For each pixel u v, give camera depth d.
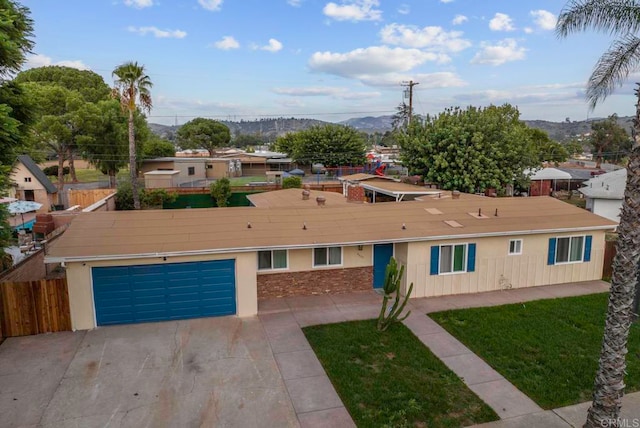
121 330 12.49
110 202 32.09
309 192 25.62
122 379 9.86
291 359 10.88
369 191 31.19
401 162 34.19
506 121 33.22
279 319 13.38
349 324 13.02
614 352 7.91
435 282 15.72
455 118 31.80
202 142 92.94
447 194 24.95
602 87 10.26
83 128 43.25
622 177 30.66
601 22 9.96
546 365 10.64
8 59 11.60
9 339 11.86
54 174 53.97
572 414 8.73
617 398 7.94
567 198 40.88
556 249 17.06
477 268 16.14
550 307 14.52
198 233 14.23
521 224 16.70
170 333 12.31
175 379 9.90
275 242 13.84
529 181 32.59
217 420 8.46
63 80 57.47
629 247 7.79
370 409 8.82
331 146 58.84
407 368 10.46
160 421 8.40
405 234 15.26
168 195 36.47
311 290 15.49
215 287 13.46
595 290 16.50
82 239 13.23
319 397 9.24
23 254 19.98
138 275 12.82
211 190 37.94
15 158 12.56
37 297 12.07
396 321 13.05
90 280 12.46
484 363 10.77
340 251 15.58
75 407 8.79
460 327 12.89
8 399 9.02
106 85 61.25
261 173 66.62
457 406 8.95
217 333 12.34
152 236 13.76
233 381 9.85
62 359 10.74
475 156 29.89
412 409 8.79
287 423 8.38
